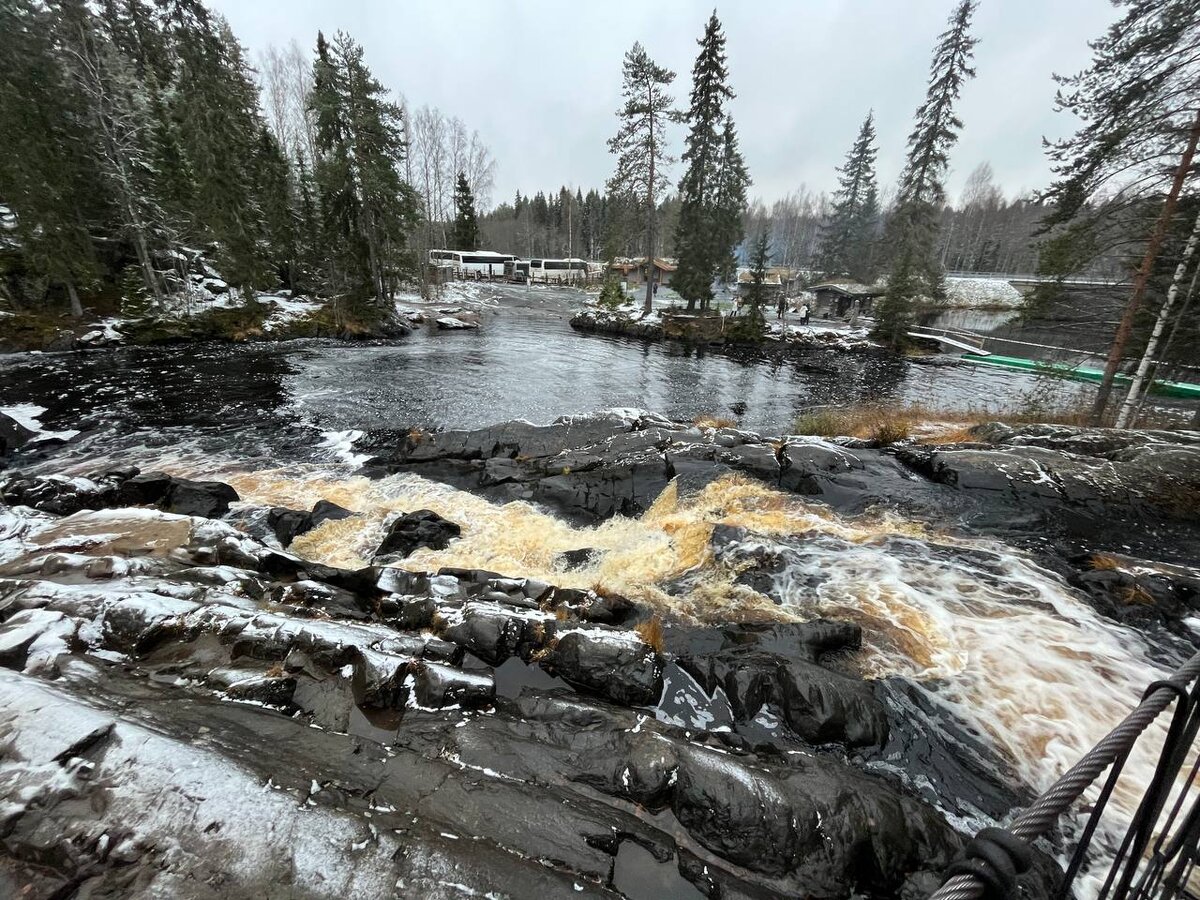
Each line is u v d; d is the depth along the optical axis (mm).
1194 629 5633
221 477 10414
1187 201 11766
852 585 6598
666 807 3479
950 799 3959
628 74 30281
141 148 24781
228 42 34375
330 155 27922
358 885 2523
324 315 28172
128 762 2959
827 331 31750
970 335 31719
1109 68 12031
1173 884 1845
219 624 4656
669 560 7430
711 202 32219
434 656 4777
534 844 2979
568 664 4883
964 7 27094
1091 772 1562
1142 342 14891
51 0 21016
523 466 10664
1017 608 6117
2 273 20750
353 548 7805
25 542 6383
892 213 41531
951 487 9281
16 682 3445
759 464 9836
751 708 4562
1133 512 8414
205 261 29312
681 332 31062
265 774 3064
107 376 17531
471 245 66438
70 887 2436
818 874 3160
